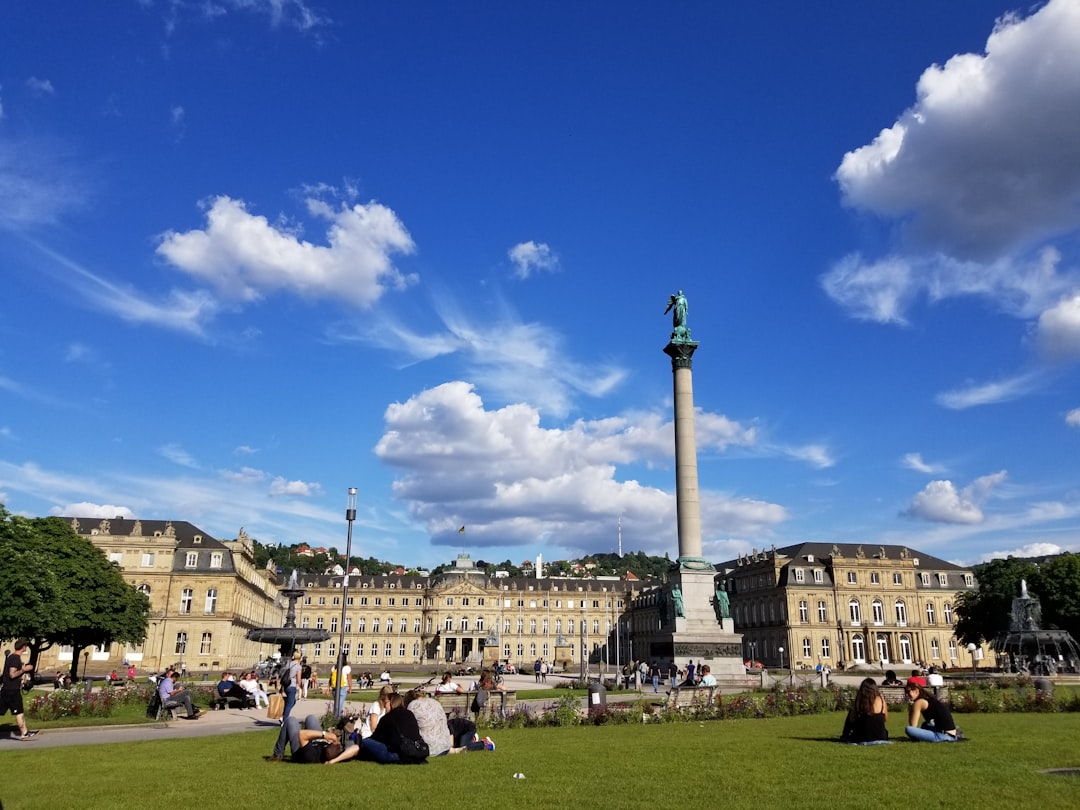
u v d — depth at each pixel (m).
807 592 140.00
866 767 18.94
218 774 19.25
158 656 122.94
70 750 24.97
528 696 54.31
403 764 20.52
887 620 141.88
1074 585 87.62
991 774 17.69
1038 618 72.25
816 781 17.20
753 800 15.30
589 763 20.47
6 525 75.06
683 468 70.00
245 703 43.69
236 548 133.62
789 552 149.00
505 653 199.88
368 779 18.12
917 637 142.12
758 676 64.56
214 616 126.00
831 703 38.22
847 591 141.50
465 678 94.06
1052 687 39.94
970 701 36.72
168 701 36.72
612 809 14.59
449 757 22.00
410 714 21.30
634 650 196.38
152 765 21.06
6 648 106.88
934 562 151.25
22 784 18.02
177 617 125.00
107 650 121.25
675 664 64.44
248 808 14.96
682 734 28.25
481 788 16.80
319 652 197.12
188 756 23.09
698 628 66.06
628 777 18.14
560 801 15.35
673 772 18.78
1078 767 18.80
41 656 117.31
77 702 37.69
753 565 153.12
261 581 163.62
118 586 89.12
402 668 164.25
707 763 20.19
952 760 19.81
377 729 21.45
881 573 144.12
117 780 18.47
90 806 15.30
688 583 67.00
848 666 131.00
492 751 23.47
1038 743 23.20
